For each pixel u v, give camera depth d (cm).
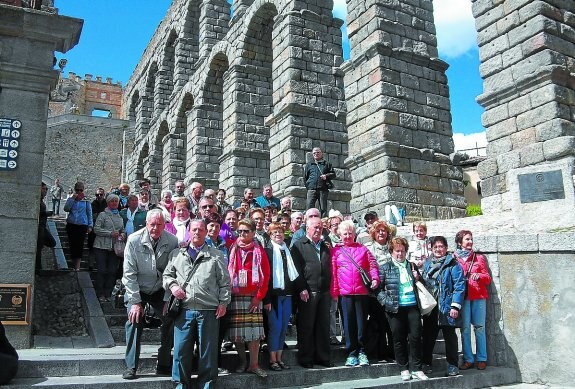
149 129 4197
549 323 892
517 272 940
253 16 2531
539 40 1398
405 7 1891
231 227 933
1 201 885
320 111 2158
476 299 923
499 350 943
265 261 775
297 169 2077
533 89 1402
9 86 926
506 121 1456
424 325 884
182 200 955
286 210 1287
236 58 2655
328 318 841
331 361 879
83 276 1173
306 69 2180
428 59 1875
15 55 932
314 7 2262
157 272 742
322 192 1512
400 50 1820
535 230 1084
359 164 1822
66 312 1041
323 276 840
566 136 1320
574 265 880
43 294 1082
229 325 755
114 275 1124
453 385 832
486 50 1536
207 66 3016
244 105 2567
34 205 907
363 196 1786
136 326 713
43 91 948
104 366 732
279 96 2214
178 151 3428
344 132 2208
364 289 848
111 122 5156
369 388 743
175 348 687
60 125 4978
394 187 1695
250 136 2550
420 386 797
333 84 2230
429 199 1755
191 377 713
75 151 4978
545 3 1424
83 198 1341
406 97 1803
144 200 1269
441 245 911
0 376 639
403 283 849
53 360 710
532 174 1113
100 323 966
